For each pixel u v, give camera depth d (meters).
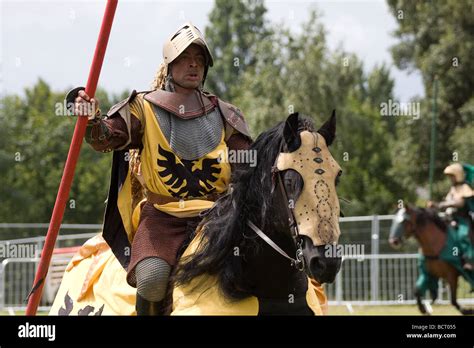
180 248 4.68
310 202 4.09
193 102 4.91
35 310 4.89
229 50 40.16
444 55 25.64
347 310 14.18
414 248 18.91
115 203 4.95
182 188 4.77
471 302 14.79
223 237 4.45
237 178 4.54
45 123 32.75
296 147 4.23
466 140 24.27
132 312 4.81
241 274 4.46
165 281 4.59
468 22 25.77
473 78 25.73
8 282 14.46
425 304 13.93
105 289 5.06
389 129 36.78
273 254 4.41
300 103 24.30
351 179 29.33
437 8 26.73
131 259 4.73
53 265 12.82
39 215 30.39
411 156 26.56
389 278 14.84
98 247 5.48
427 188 26.61
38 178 31.42
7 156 29.73
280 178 4.26
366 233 15.01
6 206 29.27
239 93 31.53
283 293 4.50
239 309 4.44
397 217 13.33
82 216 29.75
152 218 4.76
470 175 13.57
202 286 4.52
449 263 13.14
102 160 32.25
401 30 27.45
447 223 13.30
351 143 30.00
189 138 4.81
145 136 4.81
